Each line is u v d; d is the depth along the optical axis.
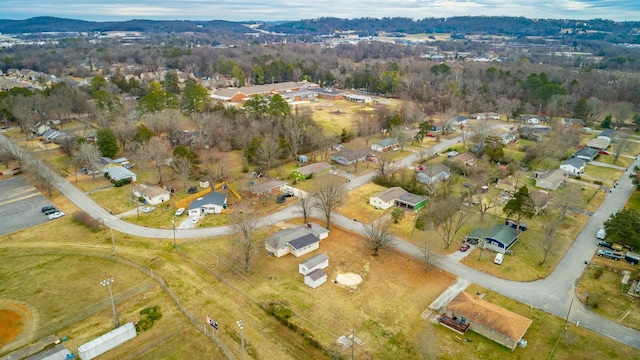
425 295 55.56
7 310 51.59
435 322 50.50
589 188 92.44
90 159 94.12
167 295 55.38
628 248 66.50
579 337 47.78
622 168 106.00
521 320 48.25
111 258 63.47
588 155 111.44
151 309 52.56
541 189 90.94
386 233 65.06
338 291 56.22
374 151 116.94
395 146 121.19
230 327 49.59
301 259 64.00
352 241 69.44
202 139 111.69
